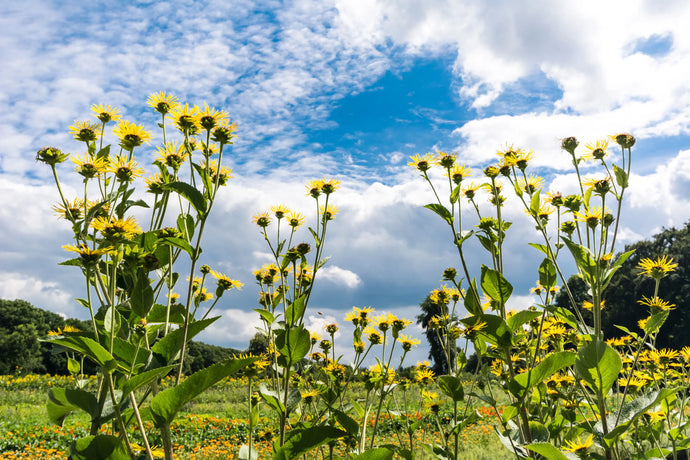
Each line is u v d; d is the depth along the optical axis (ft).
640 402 8.41
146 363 6.04
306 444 7.31
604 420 7.81
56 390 5.18
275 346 8.00
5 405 46.11
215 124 6.85
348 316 11.82
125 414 5.79
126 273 7.32
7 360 110.11
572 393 11.30
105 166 7.07
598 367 7.52
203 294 10.80
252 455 8.86
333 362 11.47
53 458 26.61
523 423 8.15
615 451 7.89
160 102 8.07
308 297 8.56
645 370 12.59
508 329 7.88
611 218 10.14
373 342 10.81
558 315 9.19
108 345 5.82
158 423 5.38
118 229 5.93
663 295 76.89
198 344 97.25
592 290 8.94
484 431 28.84
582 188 9.98
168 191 7.73
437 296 11.16
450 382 9.45
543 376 7.61
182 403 5.38
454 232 8.75
